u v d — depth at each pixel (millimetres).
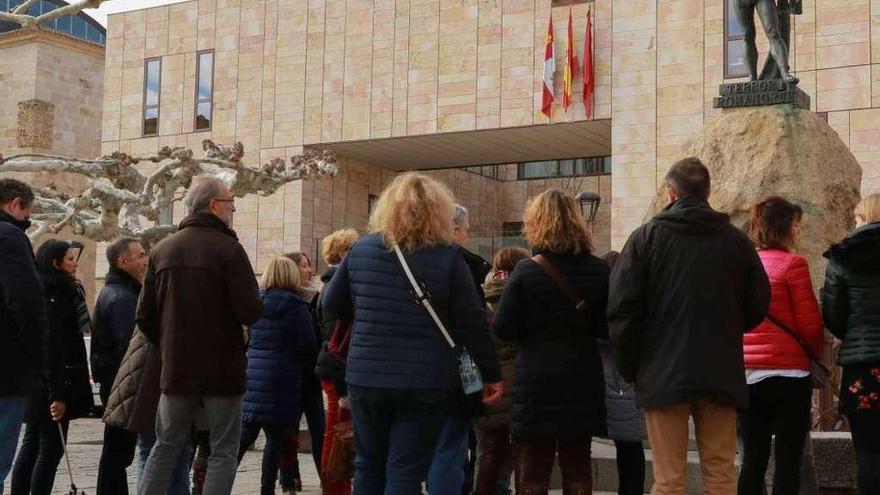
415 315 5195
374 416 5242
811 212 9844
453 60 34188
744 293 5387
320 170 18969
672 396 5137
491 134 34281
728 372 5164
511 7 33344
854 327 5742
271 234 37094
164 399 6199
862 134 27703
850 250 5715
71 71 45688
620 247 30875
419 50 34812
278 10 37438
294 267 8391
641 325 5379
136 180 17953
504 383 6891
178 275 6168
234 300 6180
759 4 10688
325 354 7469
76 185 45250
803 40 28578
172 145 38969
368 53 35719
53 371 7230
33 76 44344
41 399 7438
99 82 46938
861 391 5703
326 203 37781
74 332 7395
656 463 5332
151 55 39719
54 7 46281
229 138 38000
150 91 39688
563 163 46188
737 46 29797
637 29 31188
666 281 5285
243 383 6289
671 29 30734
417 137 35031
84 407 7441
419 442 5148
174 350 6098
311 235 37000
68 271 7484
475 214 46156
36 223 18266
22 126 44031
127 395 6727
